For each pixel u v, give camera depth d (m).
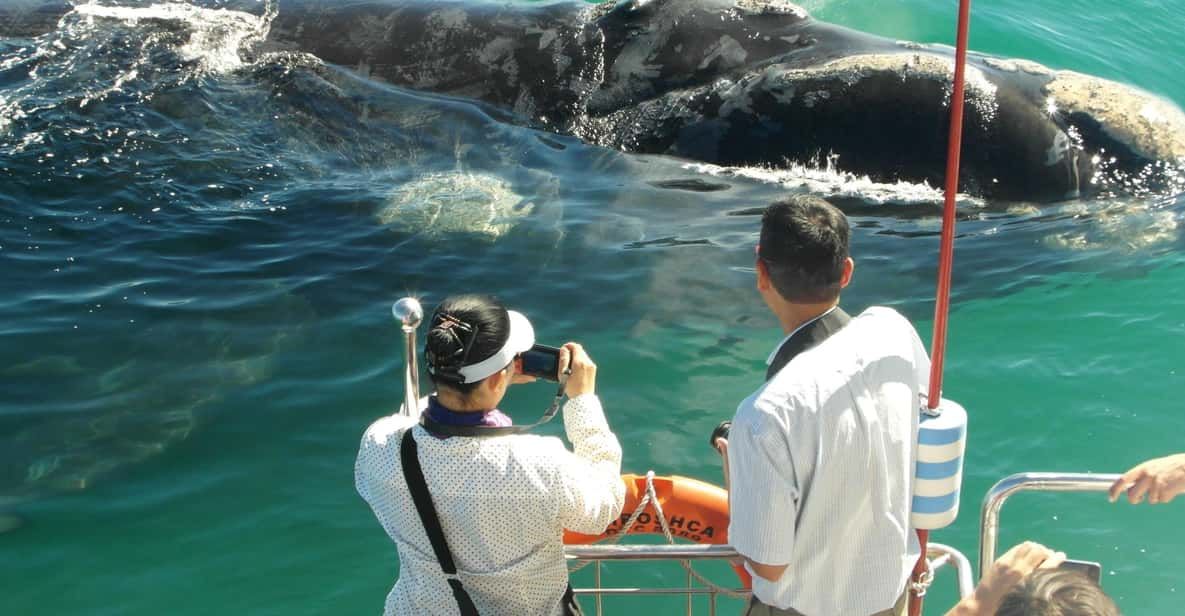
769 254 3.38
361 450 3.52
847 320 3.45
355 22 10.29
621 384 6.90
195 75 9.98
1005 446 6.41
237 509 5.93
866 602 3.45
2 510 5.93
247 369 7.00
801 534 3.36
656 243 8.15
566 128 9.34
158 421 6.57
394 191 8.83
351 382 6.89
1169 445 6.41
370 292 7.73
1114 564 5.64
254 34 10.38
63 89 9.80
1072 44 12.41
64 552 5.64
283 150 9.30
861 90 8.60
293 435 6.47
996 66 8.77
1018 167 8.32
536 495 3.40
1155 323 7.34
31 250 8.05
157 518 5.88
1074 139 8.36
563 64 9.48
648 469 6.18
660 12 9.38
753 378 6.95
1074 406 6.72
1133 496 3.80
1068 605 3.21
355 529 5.80
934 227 8.18
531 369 3.85
